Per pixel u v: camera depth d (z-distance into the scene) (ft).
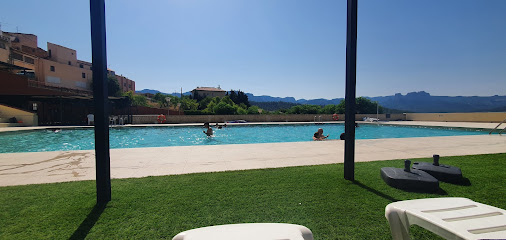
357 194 8.66
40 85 111.14
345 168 10.59
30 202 7.99
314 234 5.92
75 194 8.80
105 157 7.84
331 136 49.49
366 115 88.79
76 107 81.46
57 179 11.09
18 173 12.32
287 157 16.34
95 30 7.56
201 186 9.63
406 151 18.58
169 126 57.36
